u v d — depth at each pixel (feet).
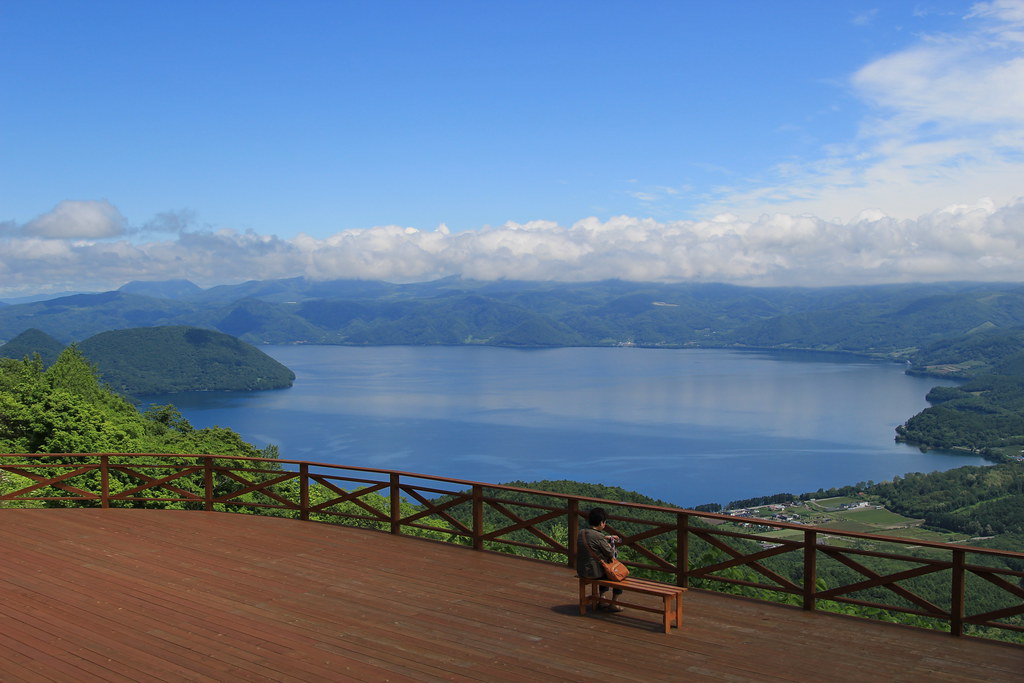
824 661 18.43
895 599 79.71
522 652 18.83
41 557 28.02
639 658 18.51
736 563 23.43
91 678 17.08
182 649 18.92
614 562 21.50
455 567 26.81
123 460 91.50
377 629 20.44
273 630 20.33
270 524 33.60
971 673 17.78
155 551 28.94
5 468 36.42
